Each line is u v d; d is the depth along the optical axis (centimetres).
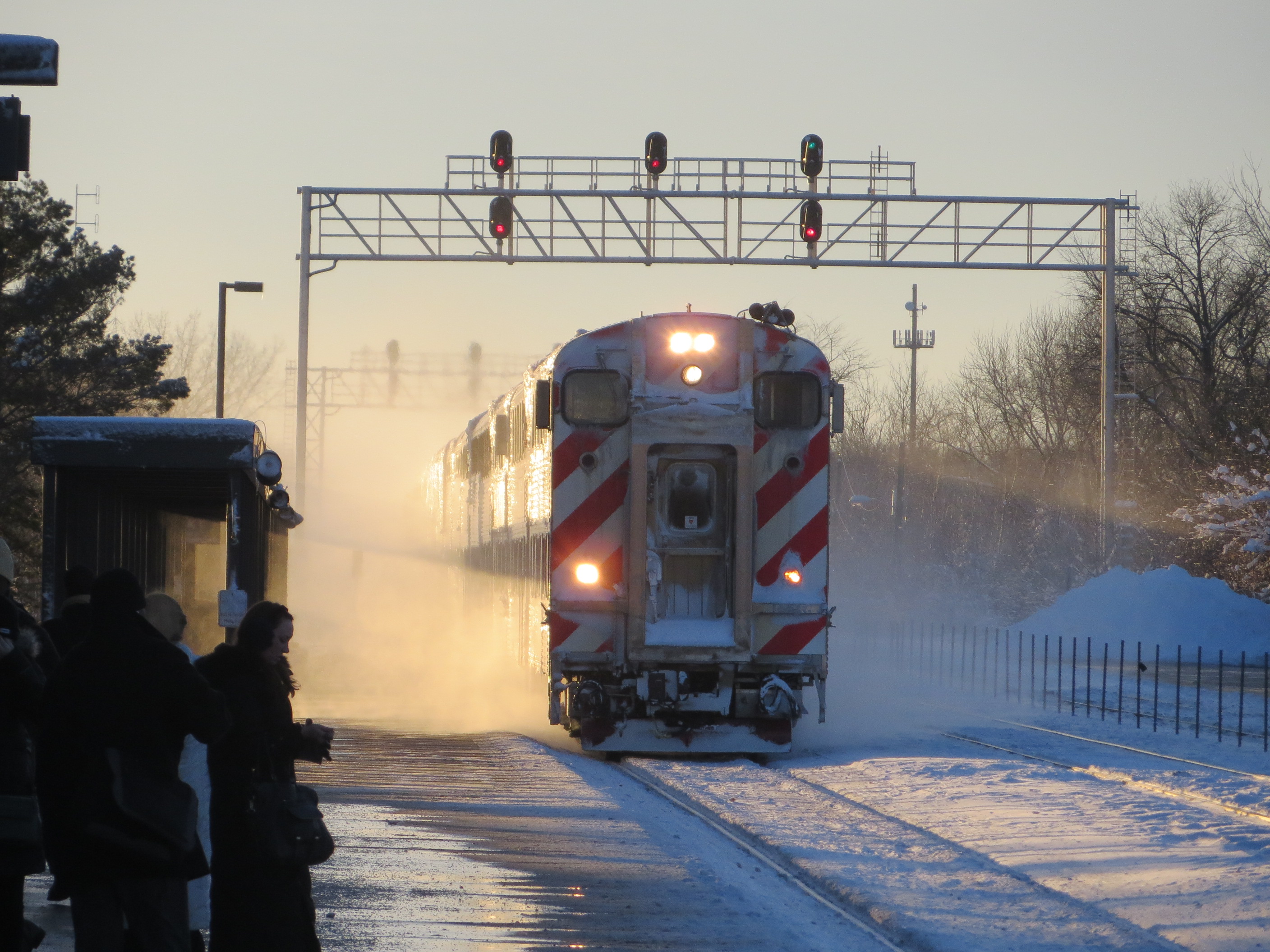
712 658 6025
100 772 2172
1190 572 18200
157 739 2205
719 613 6125
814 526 6162
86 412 13825
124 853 2166
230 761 2362
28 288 13725
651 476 6094
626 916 3244
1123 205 11556
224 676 2384
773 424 6166
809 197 10894
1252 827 4391
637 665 6078
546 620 6203
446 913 3216
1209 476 17362
